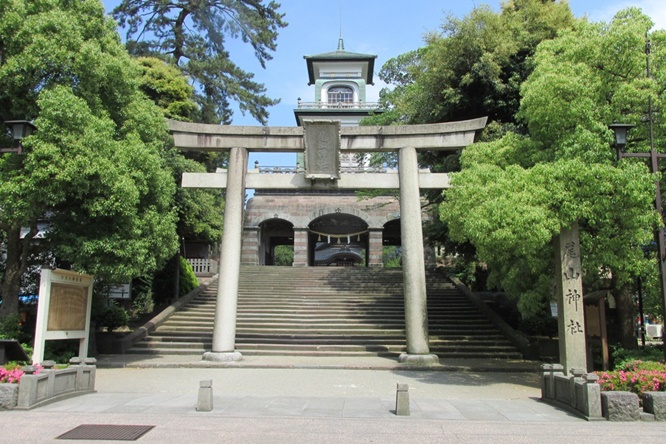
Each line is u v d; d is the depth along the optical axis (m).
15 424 7.88
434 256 31.91
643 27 11.72
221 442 7.04
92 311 17.17
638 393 9.01
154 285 24.20
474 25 19.77
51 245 14.85
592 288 14.55
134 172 14.10
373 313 21.14
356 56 44.91
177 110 24.38
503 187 11.52
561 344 11.91
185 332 19.14
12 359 11.38
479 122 16.48
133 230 14.17
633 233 11.47
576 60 12.31
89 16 14.68
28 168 12.49
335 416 8.61
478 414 8.90
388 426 7.96
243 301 22.94
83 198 13.63
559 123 11.87
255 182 16.92
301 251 34.31
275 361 15.87
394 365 15.06
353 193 35.34
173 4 30.08
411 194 16.39
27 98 13.62
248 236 34.47
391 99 26.70
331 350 17.69
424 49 27.56
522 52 20.27
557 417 8.72
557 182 11.19
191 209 22.94
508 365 15.30
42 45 13.03
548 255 13.12
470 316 20.83
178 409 9.05
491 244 11.43
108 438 7.20
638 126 11.98
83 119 13.05
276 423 8.07
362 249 53.56
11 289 14.47
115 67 14.26
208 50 31.69
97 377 13.20
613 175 10.73
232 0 30.02
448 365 15.20
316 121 16.39
